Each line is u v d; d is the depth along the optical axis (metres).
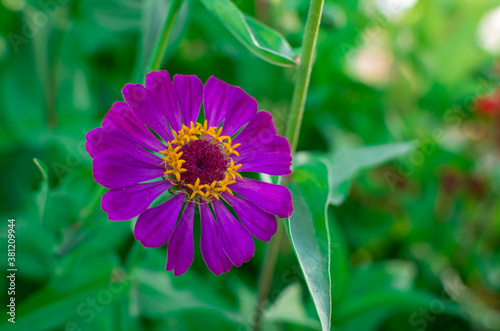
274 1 0.46
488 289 0.55
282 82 0.51
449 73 0.61
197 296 0.40
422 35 0.62
